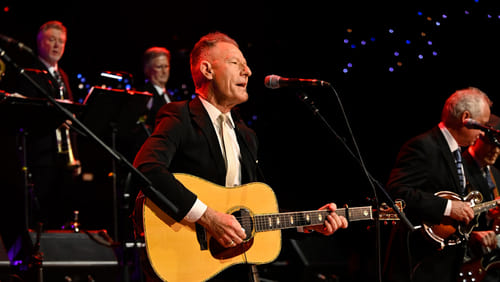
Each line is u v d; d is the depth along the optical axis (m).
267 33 7.40
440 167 4.40
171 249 2.95
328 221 3.48
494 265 4.54
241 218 3.18
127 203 5.32
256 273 3.23
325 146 7.22
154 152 3.03
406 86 6.64
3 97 3.77
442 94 6.50
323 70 7.01
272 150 7.37
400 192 4.25
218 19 7.66
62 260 4.64
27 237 4.75
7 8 6.71
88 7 7.27
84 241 4.87
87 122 4.81
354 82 6.86
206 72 3.41
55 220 5.48
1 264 3.95
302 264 5.85
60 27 5.53
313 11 7.08
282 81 3.47
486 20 6.13
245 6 7.56
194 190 3.10
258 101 7.40
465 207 4.19
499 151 4.65
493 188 4.93
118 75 5.14
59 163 5.32
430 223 4.26
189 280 2.96
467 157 4.75
